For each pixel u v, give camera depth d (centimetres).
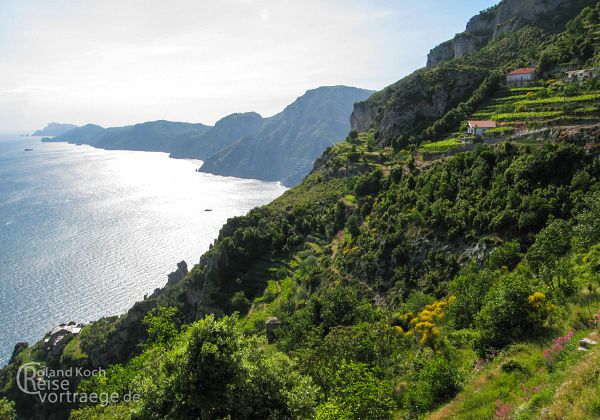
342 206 10031
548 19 14112
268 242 10775
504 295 3297
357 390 2991
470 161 7081
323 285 7875
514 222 5688
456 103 11469
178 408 2245
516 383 2502
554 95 8731
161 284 15125
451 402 2705
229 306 9712
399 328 4625
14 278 15638
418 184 7712
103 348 9819
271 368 2650
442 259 6188
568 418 1712
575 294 3441
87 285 15038
